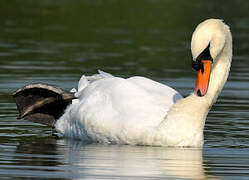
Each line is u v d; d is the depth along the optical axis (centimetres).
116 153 1298
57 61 2408
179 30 3219
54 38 2930
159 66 2366
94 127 1410
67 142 1420
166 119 1356
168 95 1443
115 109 1404
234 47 2839
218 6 4084
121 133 1374
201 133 1362
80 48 2702
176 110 1355
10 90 1917
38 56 2498
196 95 1363
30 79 2069
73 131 1472
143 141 1362
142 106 1393
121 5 3959
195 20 3509
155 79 2120
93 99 1450
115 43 2838
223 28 1365
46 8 3788
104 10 3778
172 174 1152
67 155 1278
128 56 2550
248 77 2209
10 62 2361
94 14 3638
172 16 3634
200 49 1308
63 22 3372
